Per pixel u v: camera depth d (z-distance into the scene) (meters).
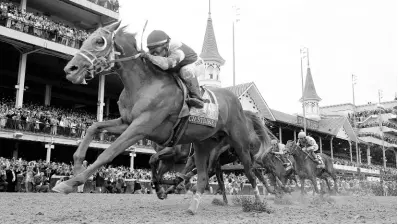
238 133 7.39
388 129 68.69
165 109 5.75
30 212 6.67
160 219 5.55
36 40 23.45
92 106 39.66
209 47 49.94
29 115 23.02
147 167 35.53
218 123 6.80
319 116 68.94
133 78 5.77
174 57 5.79
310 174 13.91
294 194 19.11
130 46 5.87
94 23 31.66
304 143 14.19
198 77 6.37
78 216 5.90
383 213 7.87
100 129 5.55
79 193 17.73
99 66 5.55
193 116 6.20
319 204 11.99
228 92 7.46
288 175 15.54
